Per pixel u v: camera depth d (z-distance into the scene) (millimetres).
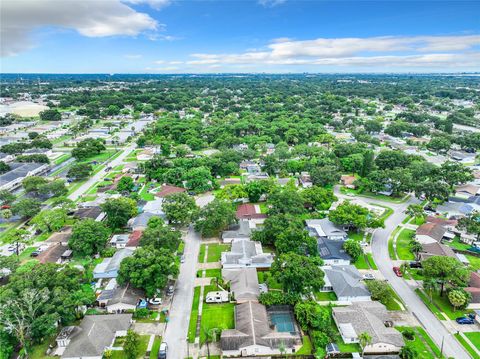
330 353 68062
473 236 113938
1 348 64375
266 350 68125
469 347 70688
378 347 69188
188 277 93562
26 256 102062
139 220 120062
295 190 138625
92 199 145750
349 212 118688
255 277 89438
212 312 80312
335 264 99000
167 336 73000
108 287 86625
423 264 88625
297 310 75188
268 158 182875
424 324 77188
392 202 148250
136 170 183500
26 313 68500
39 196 148625
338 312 76375
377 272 96812
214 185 161750
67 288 77188
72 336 69938
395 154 183625
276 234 102938
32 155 189625
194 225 119562
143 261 82875
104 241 103312
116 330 72500
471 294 82312
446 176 155750
